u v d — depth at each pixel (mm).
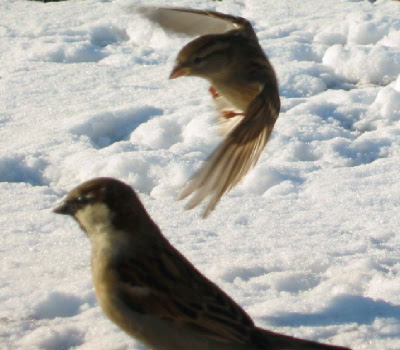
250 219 10555
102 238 6254
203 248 9602
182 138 13391
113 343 7414
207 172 5859
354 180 11633
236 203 11008
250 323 6270
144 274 6156
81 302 8250
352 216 10547
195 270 6328
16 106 14703
